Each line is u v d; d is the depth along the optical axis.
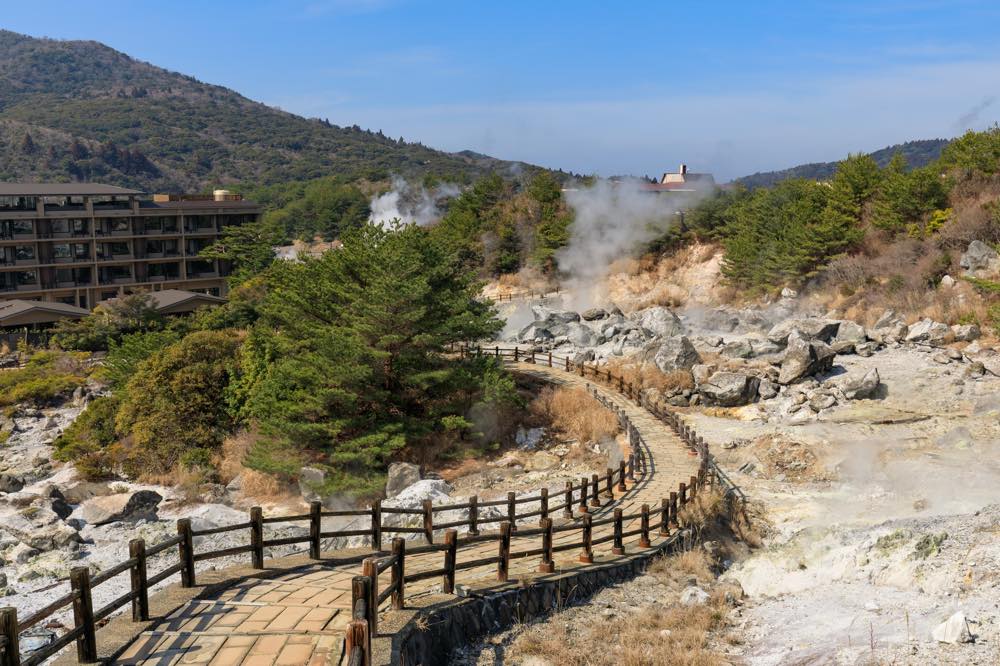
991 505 16.72
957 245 49.75
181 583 11.06
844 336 38.84
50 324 66.94
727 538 19.16
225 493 27.92
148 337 45.03
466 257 80.62
